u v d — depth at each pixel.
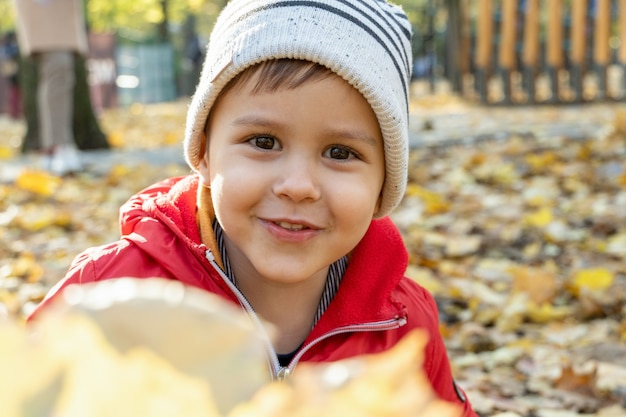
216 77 1.52
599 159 6.41
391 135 1.56
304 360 1.72
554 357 3.07
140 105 19.59
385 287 1.76
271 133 1.47
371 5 1.59
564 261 4.24
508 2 11.09
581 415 2.63
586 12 10.69
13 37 15.86
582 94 10.85
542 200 5.29
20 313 3.34
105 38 17.64
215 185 1.54
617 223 4.79
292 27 1.47
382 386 0.25
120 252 1.65
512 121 8.89
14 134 12.55
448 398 1.94
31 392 0.23
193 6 20.73
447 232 4.76
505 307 3.56
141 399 0.23
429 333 1.88
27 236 4.62
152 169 6.45
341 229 1.52
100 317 0.25
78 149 8.22
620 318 3.49
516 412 2.64
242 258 1.71
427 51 17.98
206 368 0.25
